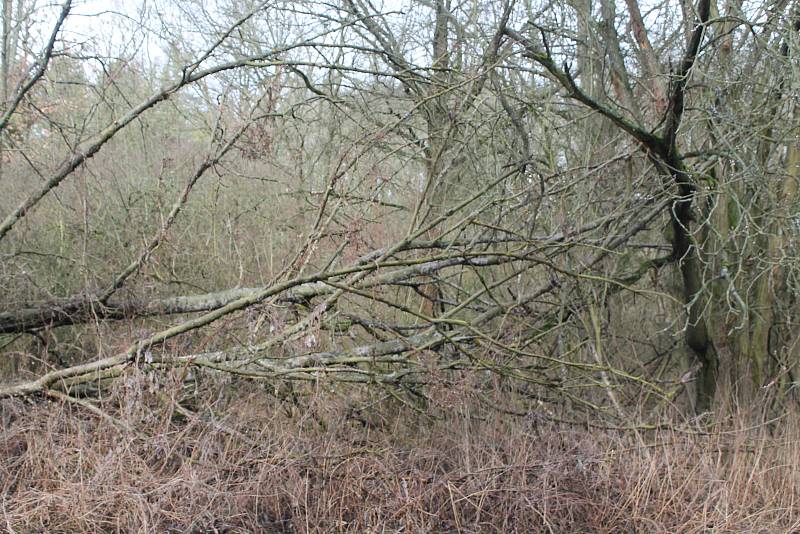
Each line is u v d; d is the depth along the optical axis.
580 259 5.75
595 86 6.55
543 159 5.96
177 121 8.74
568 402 5.64
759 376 6.22
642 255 7.01
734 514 4.58
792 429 5.55
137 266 5.19
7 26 5.60
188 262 6.48
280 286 4.46
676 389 5.98
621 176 6.24
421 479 4.34
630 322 7.10
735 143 5.64
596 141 6.35
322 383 4.86
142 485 3.89
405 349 5.24
